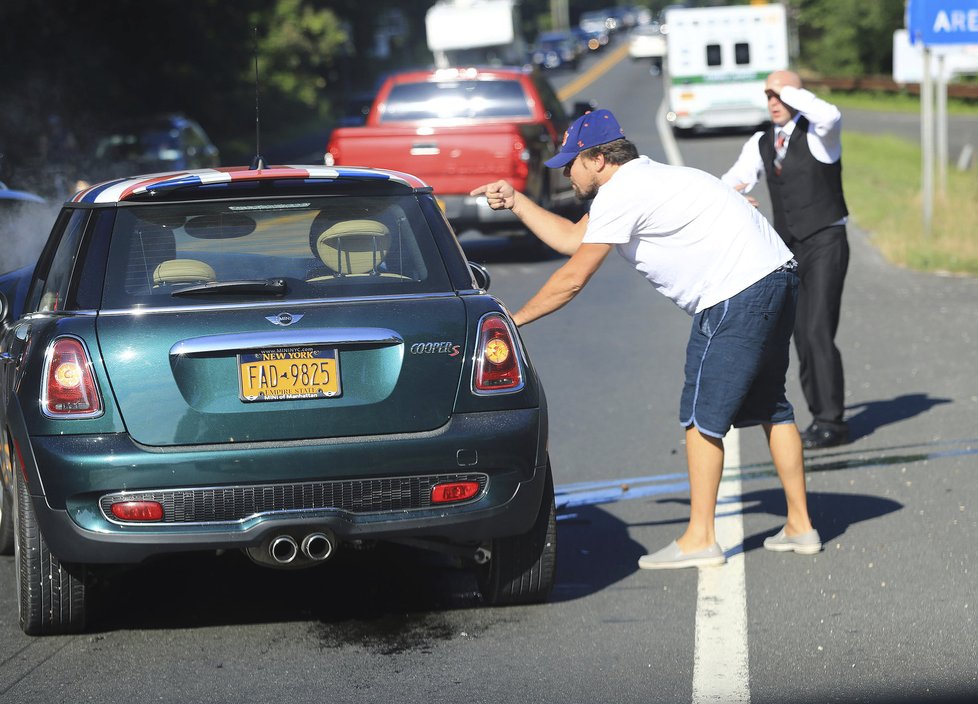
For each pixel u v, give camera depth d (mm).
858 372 36969
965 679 16391
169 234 18953
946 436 29609
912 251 57938
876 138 127188
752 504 25250
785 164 29219
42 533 17828
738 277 20844
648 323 46031
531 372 18875
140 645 18656
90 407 17609
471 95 64750
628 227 20609
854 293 50125
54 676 17531
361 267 18891
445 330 18359
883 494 25453
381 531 17953
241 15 170750
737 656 17578
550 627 19016
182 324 17906
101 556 17625
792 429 22109
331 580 21516
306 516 17672
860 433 30484
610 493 26609
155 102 157000
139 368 17703
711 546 21641
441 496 18156
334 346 17953
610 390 36219
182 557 22734
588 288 54125
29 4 126062
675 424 32156
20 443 17922
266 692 16828
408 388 18078
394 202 19656
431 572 21875
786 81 28938
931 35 60469
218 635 19031
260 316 18031
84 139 126312
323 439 17828
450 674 17266
